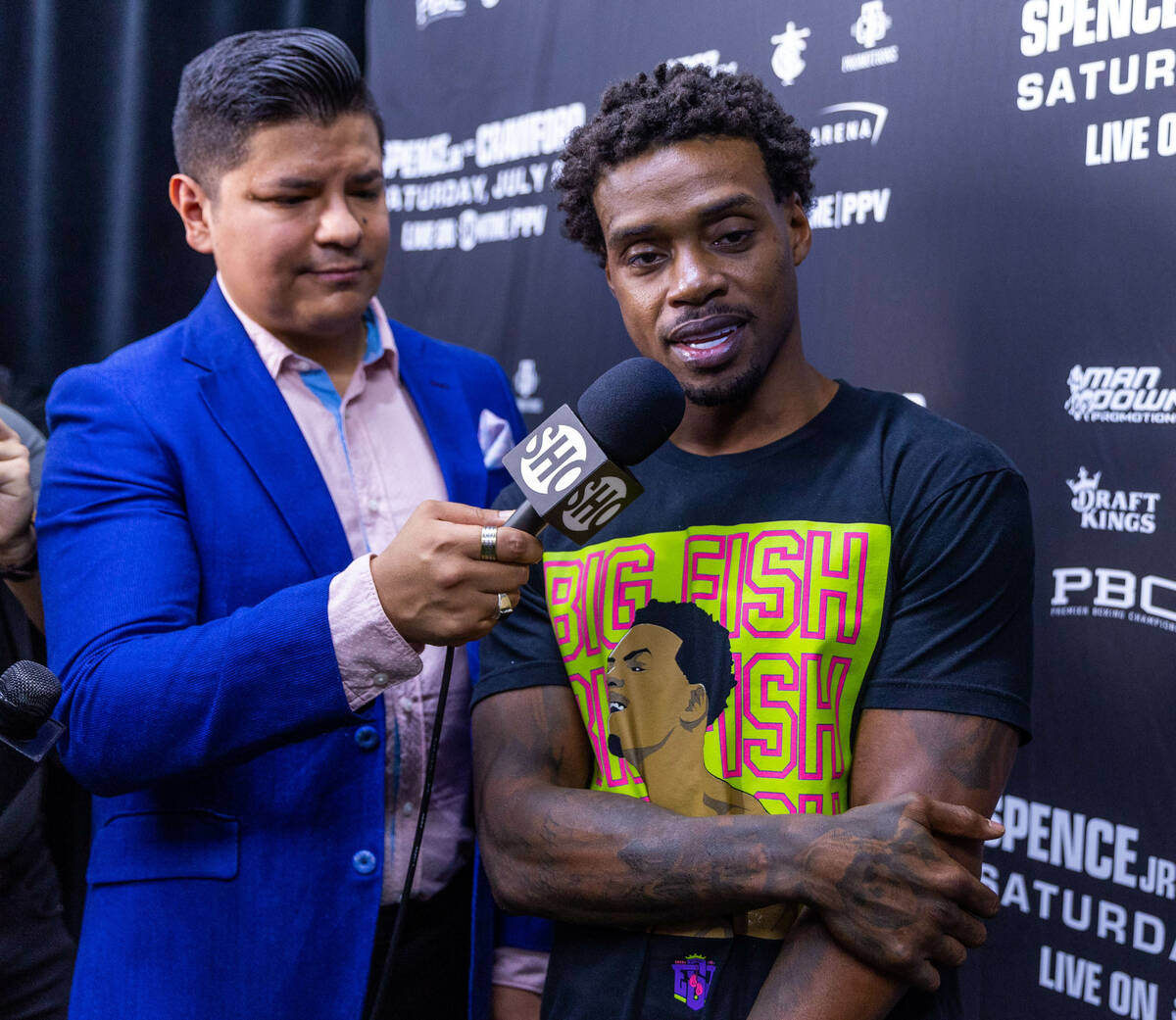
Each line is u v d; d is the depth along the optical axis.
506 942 1.54
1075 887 1.54
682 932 1.11
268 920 1.37
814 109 1.77
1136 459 1.47
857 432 1.17
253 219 1.46
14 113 2.57
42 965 1.70
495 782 1.19
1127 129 1.46
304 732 1.23
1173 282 1.42
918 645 1.08
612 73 2.05
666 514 1.18
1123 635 1.49
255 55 1.46
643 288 1.15
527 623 1.24
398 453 1.61
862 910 0.99
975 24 1.59
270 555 1.43
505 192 2.27
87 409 1.45
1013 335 1.57
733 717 1.11
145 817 1.40
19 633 1.70
